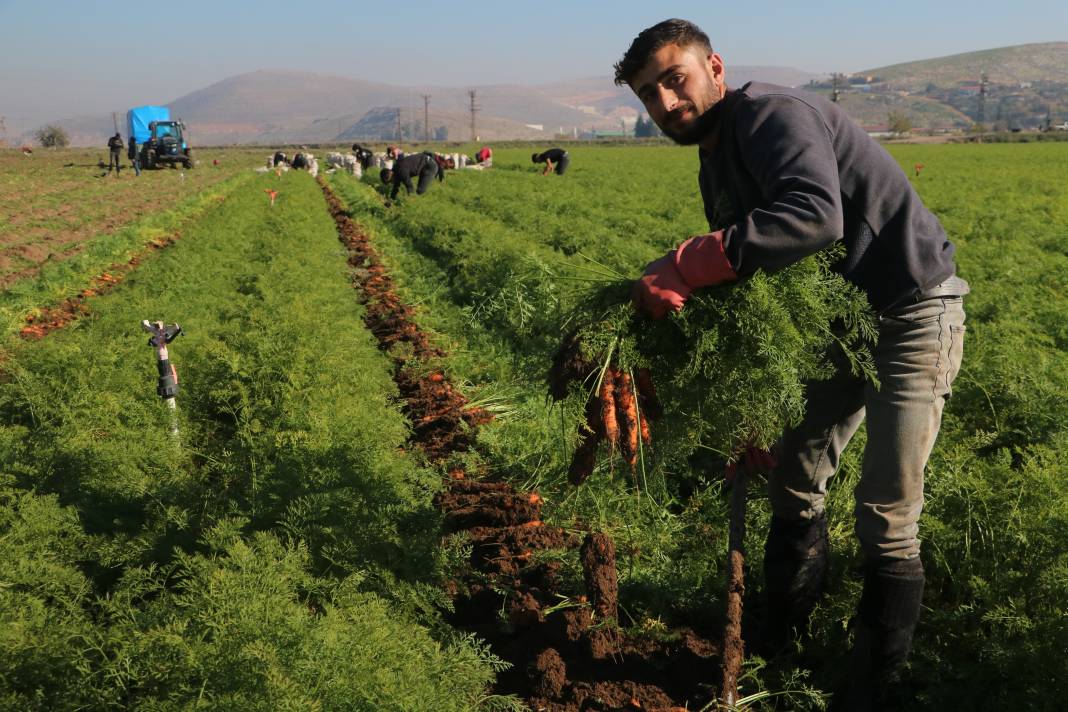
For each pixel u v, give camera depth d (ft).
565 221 62.39
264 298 35.01
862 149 10.16
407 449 22.33
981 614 12.77
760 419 10.69
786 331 10.12
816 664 13.34
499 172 143.74
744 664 12.71
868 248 10.43
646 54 10.32
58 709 10.28
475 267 43.06
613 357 10.83
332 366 24.36
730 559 12.00
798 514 12.78
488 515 18.22
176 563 13.56
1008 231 59.21
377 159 175.63
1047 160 169.17
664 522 17.37
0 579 12.94
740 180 10.49
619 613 14.56
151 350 26.73
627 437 11.09
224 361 24.36
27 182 138.21
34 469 17.57
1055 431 19.76
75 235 72.49
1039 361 24.68
